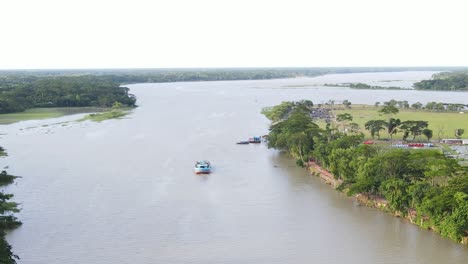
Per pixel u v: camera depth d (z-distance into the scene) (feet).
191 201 361.51
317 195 373.61
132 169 460.14
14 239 290.56
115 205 352.08
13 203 347.15
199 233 298.56
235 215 330.34
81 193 381.60
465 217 264.93
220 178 428.15
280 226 309.01
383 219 316.60
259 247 277.23
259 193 380.99
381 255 264.31
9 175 422.00
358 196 359.25
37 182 414.21
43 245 281.95
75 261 260.83
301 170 458.09
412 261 256.32
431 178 323.16
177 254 268.41
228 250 273.13
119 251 273.13
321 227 305.94
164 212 337.11
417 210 301.02
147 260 261.03
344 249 273.13
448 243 275.59
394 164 332.19
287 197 369.50
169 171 452.76
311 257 263.70
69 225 312.91
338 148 413.59
